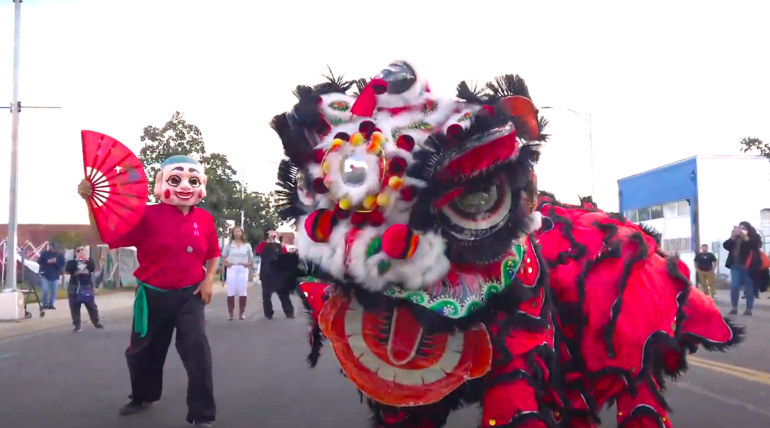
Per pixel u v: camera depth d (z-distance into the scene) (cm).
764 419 550
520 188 242
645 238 336
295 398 653
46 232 4834
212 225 561
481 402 256
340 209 244
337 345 255
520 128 245
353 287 246
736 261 1452
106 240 519
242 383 726
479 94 250
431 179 235
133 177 514
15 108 1532
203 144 2914
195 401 534
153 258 532
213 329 1245
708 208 2498
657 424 309
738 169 2500
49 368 849
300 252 257
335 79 277
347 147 238
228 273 1442
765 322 1289
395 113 250
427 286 242
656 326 309
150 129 2822
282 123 269
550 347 266
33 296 2231
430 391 248
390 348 252
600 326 296
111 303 2142
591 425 317
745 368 768
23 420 572
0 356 968
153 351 559
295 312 1455
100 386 723
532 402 251
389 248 232
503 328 252
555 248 303
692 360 820
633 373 304
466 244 240
